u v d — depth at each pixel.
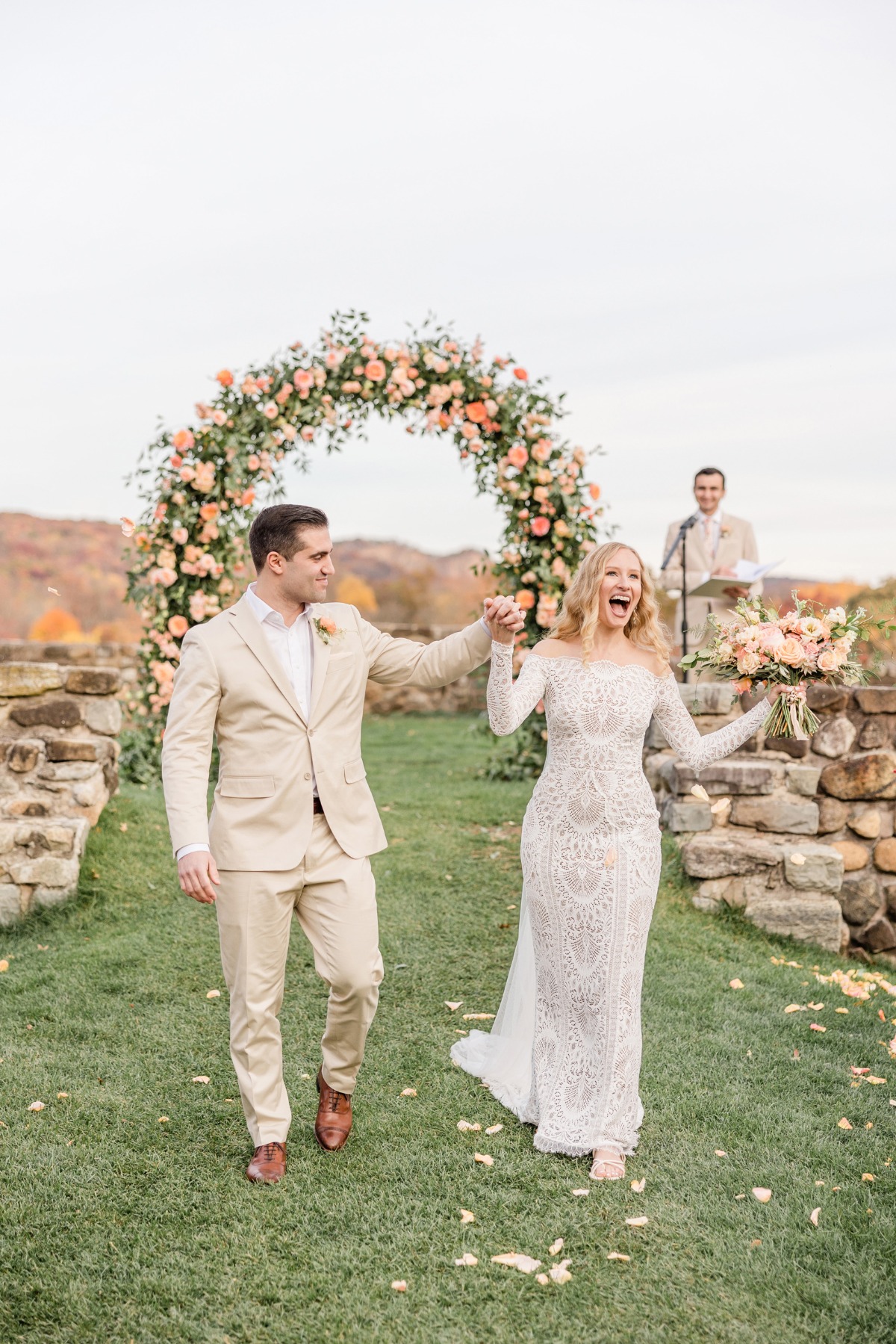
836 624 3.34
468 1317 2.45
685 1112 3.46
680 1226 2.81
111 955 4.84
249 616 2.98
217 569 7.80
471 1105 3.50
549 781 3.32
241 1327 2.41
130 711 8.62
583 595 3.32
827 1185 3.03
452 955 4.91
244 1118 3.39
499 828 7.00
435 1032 4.11
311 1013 4.26
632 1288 2.55
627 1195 2.94
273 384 7.85
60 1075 3.69
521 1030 3.59
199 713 2.91
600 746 3.22
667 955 4.90
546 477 7.83
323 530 2.98
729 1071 3.78
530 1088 3.42
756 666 3.30
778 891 5.47
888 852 5.76
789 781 5.79
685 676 7.09
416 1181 3.01
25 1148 3.18
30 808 5.79
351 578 27.52
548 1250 2.69
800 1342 2.38
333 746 2.99
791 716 3.34
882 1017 4.38
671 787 6.21
